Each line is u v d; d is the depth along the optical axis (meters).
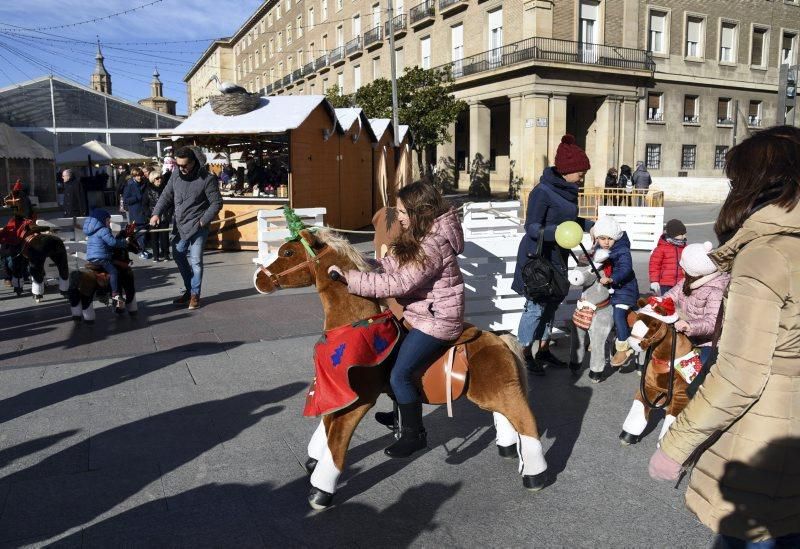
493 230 7.18
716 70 35.00
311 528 3.36
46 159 27.38
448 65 30.94
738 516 1.99
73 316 7.77
